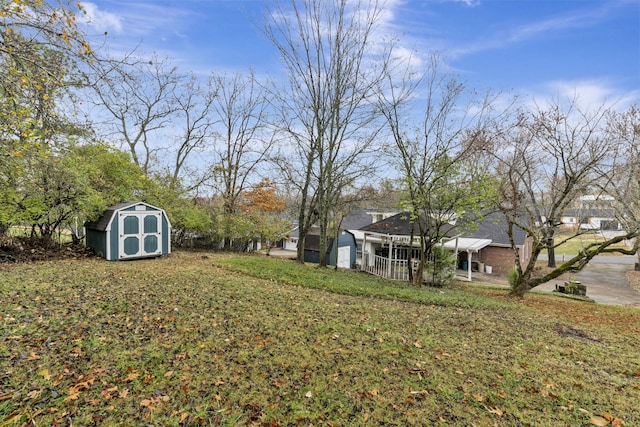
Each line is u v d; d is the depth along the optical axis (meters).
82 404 2.83
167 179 16.67
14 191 8.47
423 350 4.54
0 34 4.20
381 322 5.74
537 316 7.73
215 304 5.89
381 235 15.28
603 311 9.16
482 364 4.22
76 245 11.32
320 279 9.85
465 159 10.62
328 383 3.45
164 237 11.76
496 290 12.86
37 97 5.05
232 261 11.39
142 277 7.59
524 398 3.41
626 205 9.65
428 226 11.16
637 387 3.80
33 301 5.21
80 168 9.95
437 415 3.01
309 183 13.57
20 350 3.61
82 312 4.91
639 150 9.81
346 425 2.79
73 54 4.69
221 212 18.58
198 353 3.93
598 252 10.10
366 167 13.06
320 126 12.65
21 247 9.63
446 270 12.52
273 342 4.43
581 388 3.71
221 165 20.34
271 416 2.85
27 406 2.74
